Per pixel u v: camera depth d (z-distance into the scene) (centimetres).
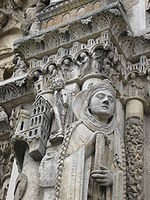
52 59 571
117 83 548
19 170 522
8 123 659
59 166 463
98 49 546
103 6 566
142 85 555
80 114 501
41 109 531
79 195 442
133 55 568
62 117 520
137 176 496
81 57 551
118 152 486
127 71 563
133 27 590
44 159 492
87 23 556
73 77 545
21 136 517
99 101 499
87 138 481
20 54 601
